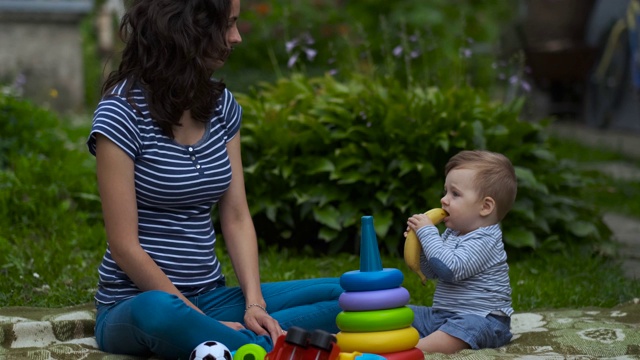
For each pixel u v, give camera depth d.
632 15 12.83
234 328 3.22
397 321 2.93
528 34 14.77
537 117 14.36
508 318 3.57
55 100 12.84
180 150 3.26
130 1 3.31
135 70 3.24
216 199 3.41
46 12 12.57
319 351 2.66
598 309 4.19
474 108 5.86
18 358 3.15
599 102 13.65
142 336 3.05
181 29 3.17
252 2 12.80
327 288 3.53
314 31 12.03
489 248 3.47
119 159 3.14
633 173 9.41
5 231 5.48
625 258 5.81
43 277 4.58
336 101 5.85
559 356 3.27
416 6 12.77
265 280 4.82
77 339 3.51
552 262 5.35
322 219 5.52
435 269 3.41
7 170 6.47
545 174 5.83
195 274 3.34
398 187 5.59
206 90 3.27
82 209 6.13
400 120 5.63
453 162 3.60
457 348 3.41
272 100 6.24
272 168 5.69
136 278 3.16
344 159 5.62
